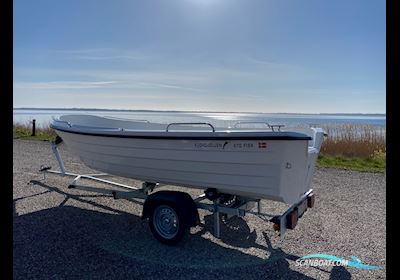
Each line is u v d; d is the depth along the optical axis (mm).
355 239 3824
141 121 5863
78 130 4469
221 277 2949
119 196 4500
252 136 3100
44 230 3947
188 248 3555
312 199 3779
